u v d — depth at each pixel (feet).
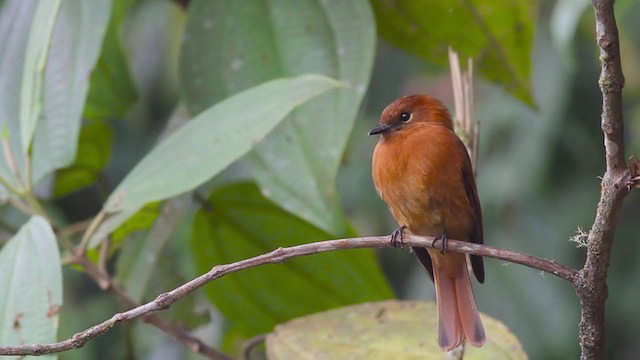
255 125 23.20
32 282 21.93
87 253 28.14
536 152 40.68
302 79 23.47
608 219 18.60
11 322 21.61
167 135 28.81
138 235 28.37
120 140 45.93
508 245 41.63
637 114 43.65
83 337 20.17
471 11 28.07
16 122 27.43
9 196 25.50
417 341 25.27
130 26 46.11
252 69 27.43
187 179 23.21
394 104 30.01
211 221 29.37
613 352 43.34
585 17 42.75
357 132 44.50
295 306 30.58
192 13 27.84
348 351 25.21
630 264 43.83
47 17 24.48
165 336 40.37
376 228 43.98
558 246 41.65
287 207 25.30
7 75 28.09
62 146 26.48
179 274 32.27
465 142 27.68
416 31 28.94
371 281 29.76
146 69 46.03
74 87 26.71
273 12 27.58
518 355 24.64
